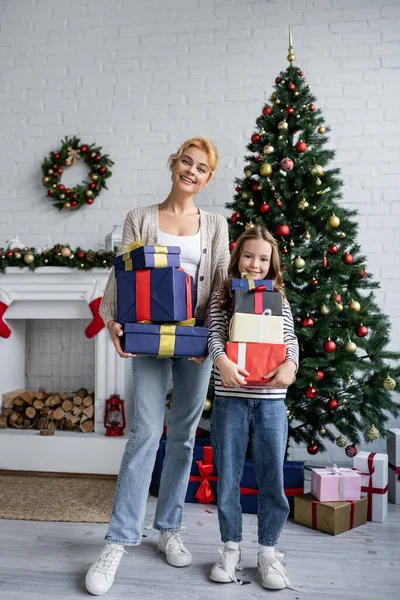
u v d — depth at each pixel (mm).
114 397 2715
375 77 2943
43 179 3125
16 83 3215
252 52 3039
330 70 2973
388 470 2418
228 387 1570
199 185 1713
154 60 3117
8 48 3229
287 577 1608
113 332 1541
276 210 2387
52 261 2779
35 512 2137
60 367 3186
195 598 1477
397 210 2918
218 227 1764
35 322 3201
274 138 2477
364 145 2945
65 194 3109
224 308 1614
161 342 1501
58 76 3195
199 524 2045
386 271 2916
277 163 2479
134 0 3143
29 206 3205
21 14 3229
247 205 2488
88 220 3150
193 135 3070
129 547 1811
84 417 2797
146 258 1495
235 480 1576
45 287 2797
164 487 1729
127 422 2795
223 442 1562
